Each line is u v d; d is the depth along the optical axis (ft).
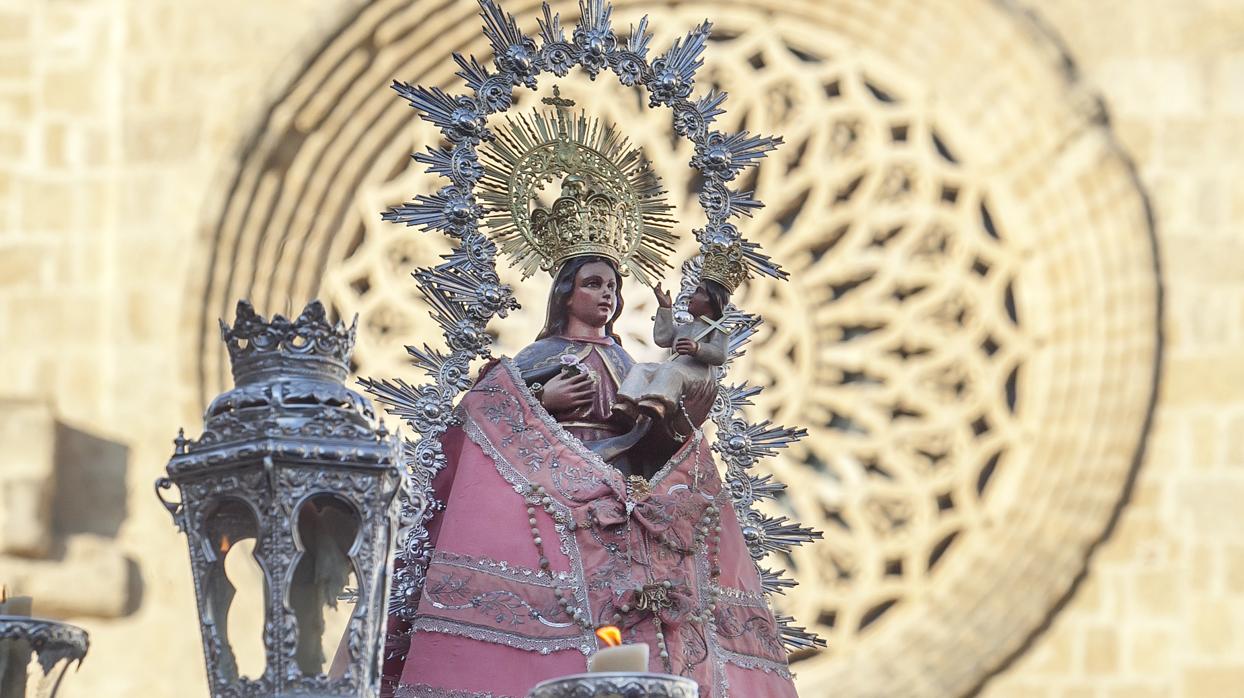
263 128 140.87
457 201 56.29
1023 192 138.21
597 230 57.16
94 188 141.90
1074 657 129.49
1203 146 136.26
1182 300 134.10
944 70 141.08
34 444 132.36
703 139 59.52
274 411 40.83
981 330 136.98
